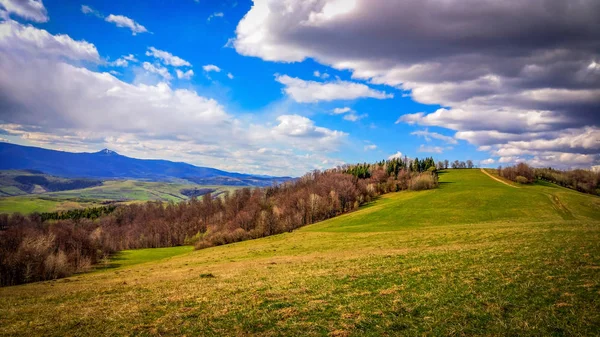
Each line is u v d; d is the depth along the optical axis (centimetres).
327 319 1628
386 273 2528
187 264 5147
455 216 9388
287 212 12744
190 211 16825
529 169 17138
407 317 1588
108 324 1767
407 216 9938
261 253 5441
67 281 4378
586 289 1773
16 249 6994
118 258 9181
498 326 1423
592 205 9844
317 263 3391
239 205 16388
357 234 6675
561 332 1340
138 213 18100
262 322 1636
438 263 2728
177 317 1794
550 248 2883
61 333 1670
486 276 2177
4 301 2686
